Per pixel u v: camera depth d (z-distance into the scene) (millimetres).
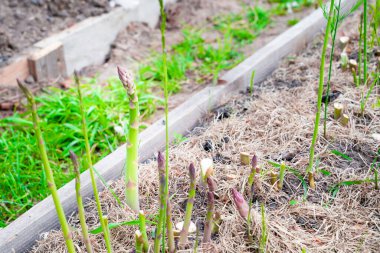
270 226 1774
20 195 2436
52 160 2641
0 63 3209
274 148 2197
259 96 2625
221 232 1804
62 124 2807
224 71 3404
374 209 1859
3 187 2461
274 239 1735
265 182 1971
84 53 3598
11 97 3145
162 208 1465
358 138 2182
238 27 4078
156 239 1525
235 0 4574
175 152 2236
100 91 3096
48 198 2006
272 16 4266
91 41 3629
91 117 2875
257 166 1944
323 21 3266
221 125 2381
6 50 3328
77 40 3516
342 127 2254
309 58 2936
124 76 1486
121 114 2889
